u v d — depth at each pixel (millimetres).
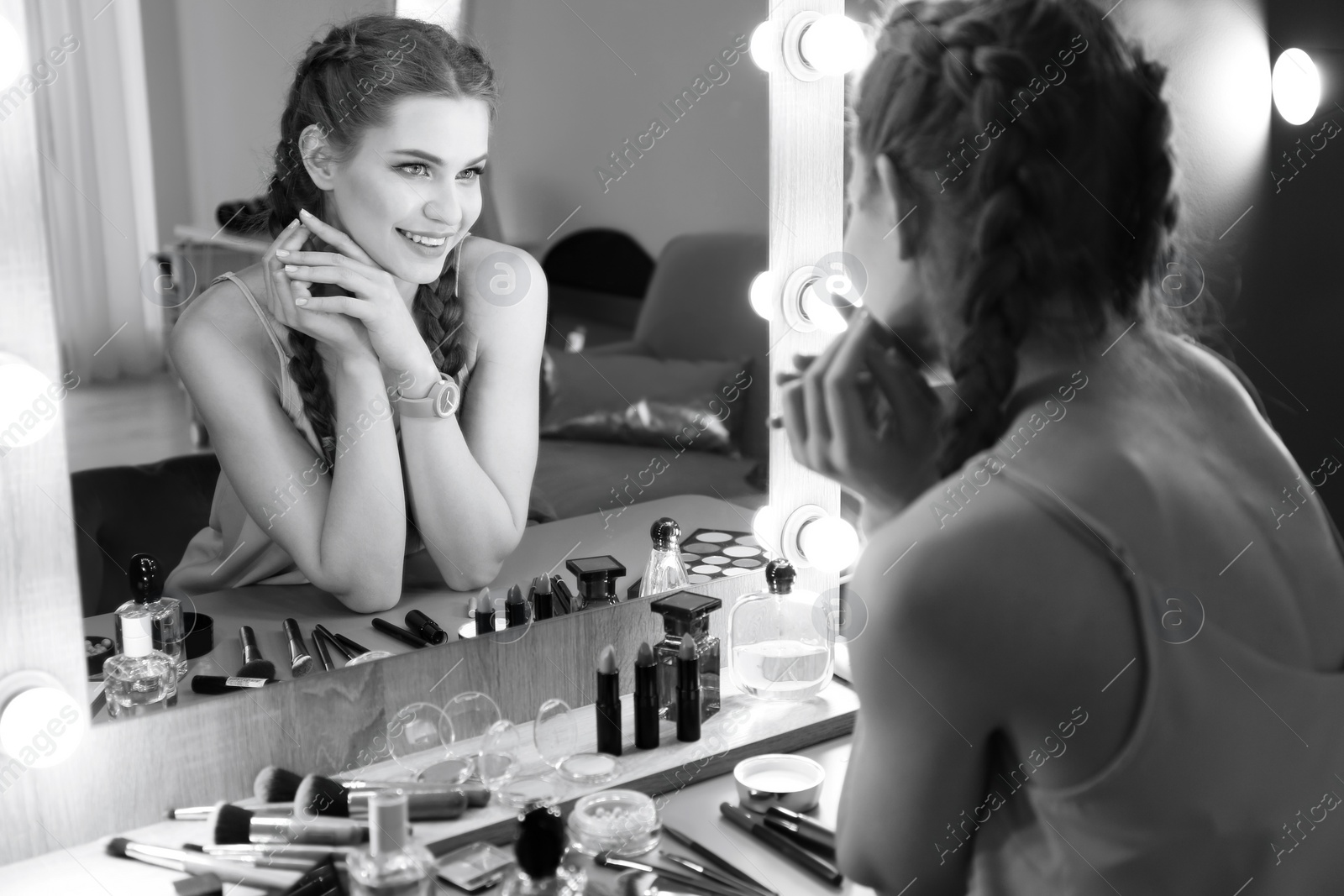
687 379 1179
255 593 968
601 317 1111
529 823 839
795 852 949
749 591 1283
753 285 1204
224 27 879
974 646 691
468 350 1033
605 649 1125
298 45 909
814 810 1024
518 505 1090
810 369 1117
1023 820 766
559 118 1044
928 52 890
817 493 1312
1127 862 712
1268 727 724
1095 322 836
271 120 909
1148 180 861
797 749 1160
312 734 1010
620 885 901
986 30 857
